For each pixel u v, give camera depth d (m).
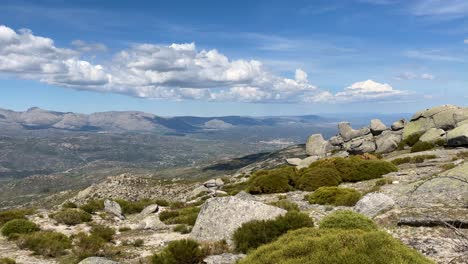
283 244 11.18
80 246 19.97
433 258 12.29
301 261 9.67
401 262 8.95
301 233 12.12
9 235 25.17
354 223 15.42
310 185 34.81
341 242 9.93
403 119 60.25
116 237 24.83
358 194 25.27
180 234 24.23
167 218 30.73
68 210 32.03
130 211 39.56
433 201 20.19
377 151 56.03
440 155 40.09
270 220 17.92
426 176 28.98
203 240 20.05
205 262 16.05
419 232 15.59
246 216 20.19
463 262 10.62
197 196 52.03
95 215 33.91
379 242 9.62
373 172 35.50
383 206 20.22
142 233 25.72
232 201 21.30
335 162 39.31
